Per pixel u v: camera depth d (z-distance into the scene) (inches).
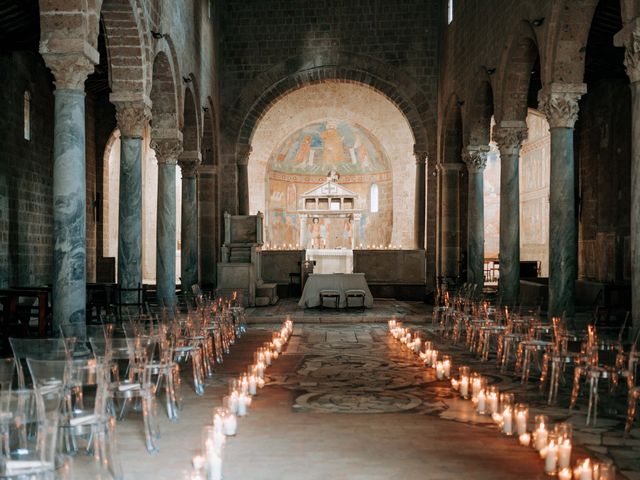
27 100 788.0
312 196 1392.7
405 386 406.0
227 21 1050.1
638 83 400.5
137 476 244.7
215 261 1019.9
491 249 1334.9
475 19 786.2
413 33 1032.8
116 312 610.2
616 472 247.3
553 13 534.6
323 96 1406.3
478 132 812.6
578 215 938.1
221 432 267.9
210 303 599.5
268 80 1044.5
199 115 870.4
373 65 1035.3
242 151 1050.1
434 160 1027.3
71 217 444.8
